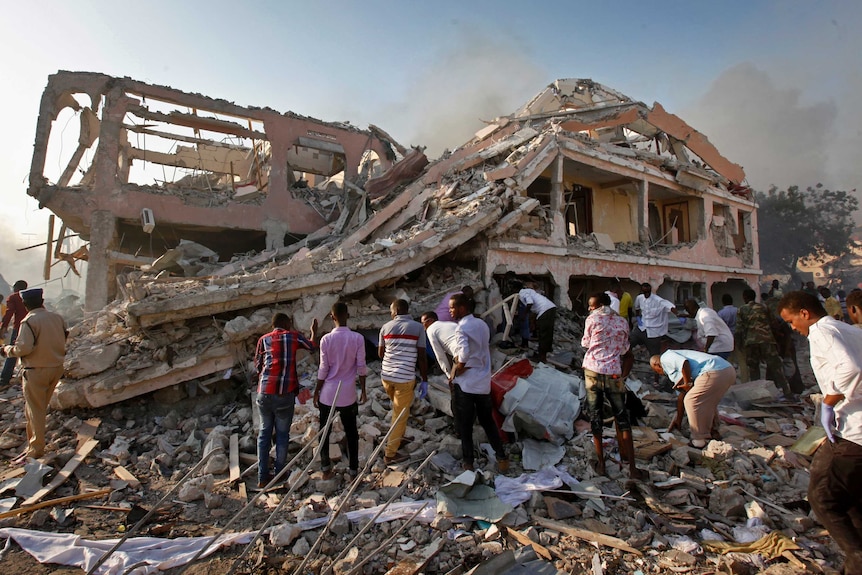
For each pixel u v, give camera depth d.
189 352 6.50
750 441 5.59
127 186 13.64
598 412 4.73
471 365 4.76
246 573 3.32
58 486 4.46
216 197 15.07
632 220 15.75
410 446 5.18
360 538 3.70
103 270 13.02
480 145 14.17
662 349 8.47
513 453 5.21
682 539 3.78
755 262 18.95
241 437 5.61
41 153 12.86
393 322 5.15
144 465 4.98
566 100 17.53
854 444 2.83
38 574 3.27
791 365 8.82
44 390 4.91
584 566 3.44
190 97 14.54
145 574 3.23
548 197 14.20
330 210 16.59
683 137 16.36
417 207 12.32
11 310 7.66
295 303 7.40
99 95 13.59
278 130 15.99
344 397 4.58
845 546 2.86
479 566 3.25
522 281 11.70
